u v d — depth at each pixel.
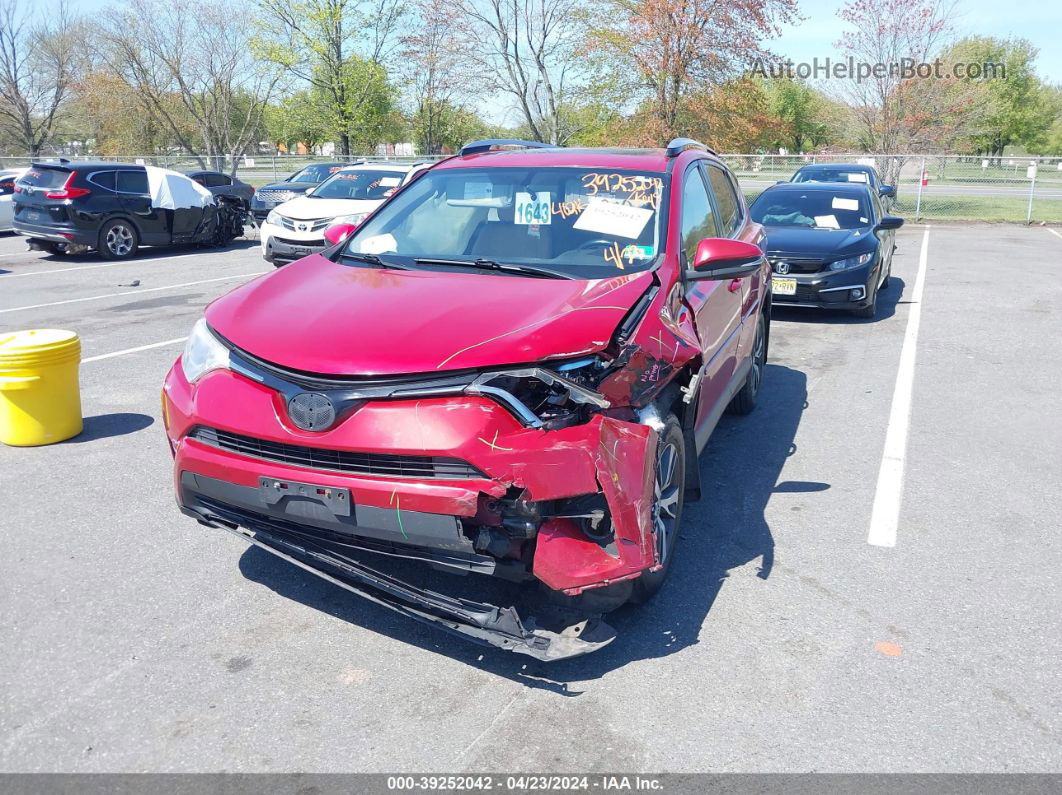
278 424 3.04
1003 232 21.67
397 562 3.36
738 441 5.88
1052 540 4.40
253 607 3.62
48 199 14.95
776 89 57.03
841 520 4.61
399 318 3.26
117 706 2.97
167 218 16.17
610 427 3.04
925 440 5.92
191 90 38.56
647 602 3.72
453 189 4.59
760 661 3.30
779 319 10.34
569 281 3.70
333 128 33.50
